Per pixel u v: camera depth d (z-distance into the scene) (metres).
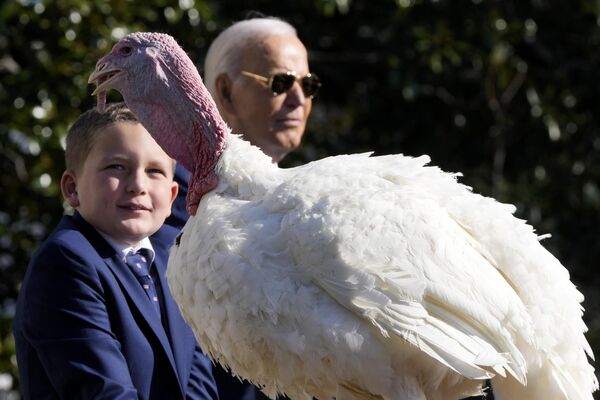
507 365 6.71
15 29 13.67
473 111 16.30
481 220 7.15
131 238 7.33
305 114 10.17
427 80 15.56
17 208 13.94
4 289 14.20
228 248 7.00
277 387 7.43
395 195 7.07
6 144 13.39
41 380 6.98
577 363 7.00
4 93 13.44
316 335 6.79
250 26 10.05
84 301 6.86
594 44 16.25
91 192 7.28
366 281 6.74
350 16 15.80
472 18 15.34
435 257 6.84
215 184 7.48
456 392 7.23
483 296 6.79
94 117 7.41
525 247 7.06
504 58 15.32
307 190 7.13
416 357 6.86
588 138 16.61
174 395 7.11
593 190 16.53
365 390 6.99
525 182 16.27
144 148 7.30
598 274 16.67
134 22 14.16
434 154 16.41
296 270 6.91
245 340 7.02
